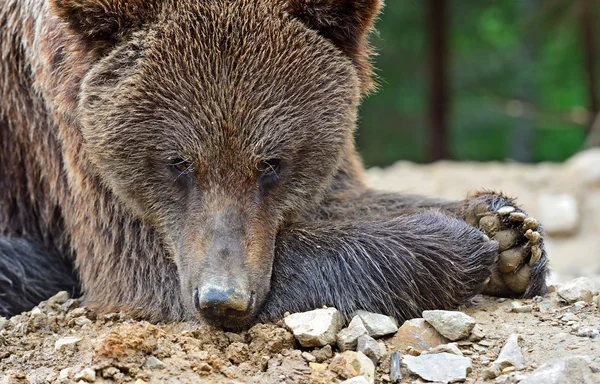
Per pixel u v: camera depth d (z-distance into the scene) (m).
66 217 11.18
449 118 36.84
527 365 8.04
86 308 9.95
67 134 10.27
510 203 10.11
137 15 9.34
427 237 9.61
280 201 9.55
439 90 35.97
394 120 42.62
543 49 44.53
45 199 11.72
